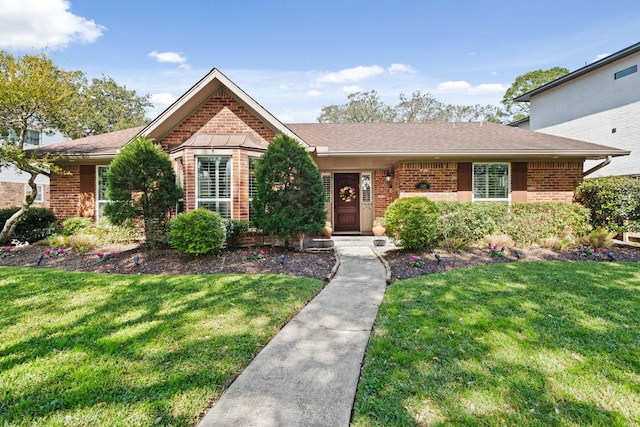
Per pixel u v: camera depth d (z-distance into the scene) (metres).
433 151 10.10
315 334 3.80
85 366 3.01
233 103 10.04
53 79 9.77
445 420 2.29
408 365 3.01
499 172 10.85
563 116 16.77
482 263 7.27
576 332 3.58
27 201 10.05
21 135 10.17
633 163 13.54
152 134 9.69
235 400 2.56
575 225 9.41
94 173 10.70
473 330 3.69
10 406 2.46
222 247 8.05
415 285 5.54
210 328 3.90
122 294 5.12
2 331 3.78
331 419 2.32
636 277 5.71
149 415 2.37
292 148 8.52
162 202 8.34
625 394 2.55
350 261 7.80
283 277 6.18
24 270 6.64
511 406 2.43
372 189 12.91
